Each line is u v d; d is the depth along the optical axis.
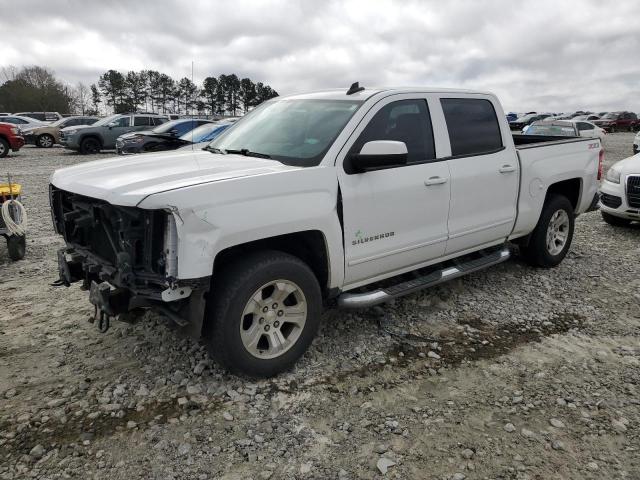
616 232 7.94
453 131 4.58
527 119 41.00
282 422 3.10
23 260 6.09
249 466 2.74
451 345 4.10
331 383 3.53
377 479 2.66
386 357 3.89
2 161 18.33
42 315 4.48
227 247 3.09
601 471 2.74
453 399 3.37
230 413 3.17
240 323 3.26
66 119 27.42
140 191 2.96
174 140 16.11
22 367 3.63
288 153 3.88
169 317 3.19
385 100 4.09
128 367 3.65
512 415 3.21
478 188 4.70
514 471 2.73
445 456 2.84
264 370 3.45
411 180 4.11
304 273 3.50
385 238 4.01
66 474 2.65
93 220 3.39
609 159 19.30
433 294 5.12
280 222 3.28
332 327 4.35
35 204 9.70
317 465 2.76
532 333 4.35
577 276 5.75
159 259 3.10
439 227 4.43
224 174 3.29
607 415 3.21
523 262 6.12
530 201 5.32
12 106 69.81
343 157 3.72
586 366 3.81
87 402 3.24
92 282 3.36
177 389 3.40
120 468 2.70
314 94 4.59
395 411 3.23
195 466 2.73
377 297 3.98
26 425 3.01
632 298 5.13
